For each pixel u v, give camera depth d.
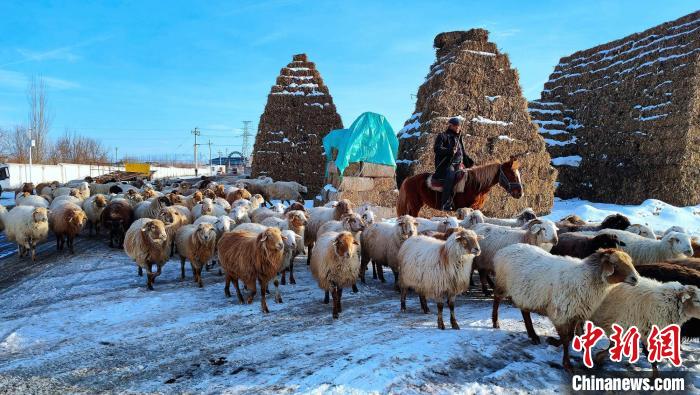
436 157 12.59
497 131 20.14
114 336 6.66
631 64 25.28
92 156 90.31
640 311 5.55
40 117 62.09
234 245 8.27
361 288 9.57
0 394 4.94
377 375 5.11
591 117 27.20
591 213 19.25
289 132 30.70
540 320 7.30
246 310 7.89
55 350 6.15
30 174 50.34
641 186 22.86
